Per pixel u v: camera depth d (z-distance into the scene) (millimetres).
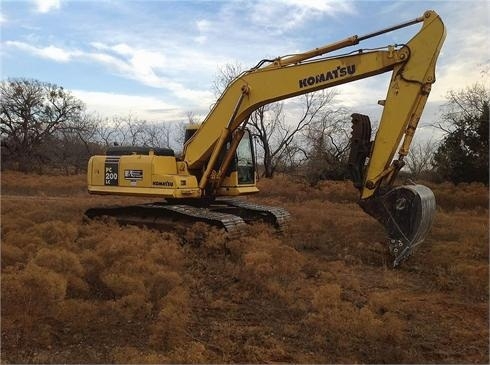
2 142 38219
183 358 4648
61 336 5289
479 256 9477
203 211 10547
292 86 9695
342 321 5434
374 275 8242
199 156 10844
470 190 21078
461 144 25688
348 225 12438
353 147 8852
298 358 4871
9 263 7164
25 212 12703
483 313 6344
